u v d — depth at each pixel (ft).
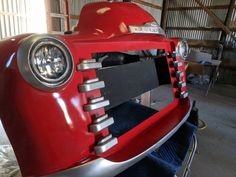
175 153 3.02
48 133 1.62
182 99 3.71
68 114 1.69
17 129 1.64
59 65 1.63
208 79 17.40
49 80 1.56
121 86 2.87
